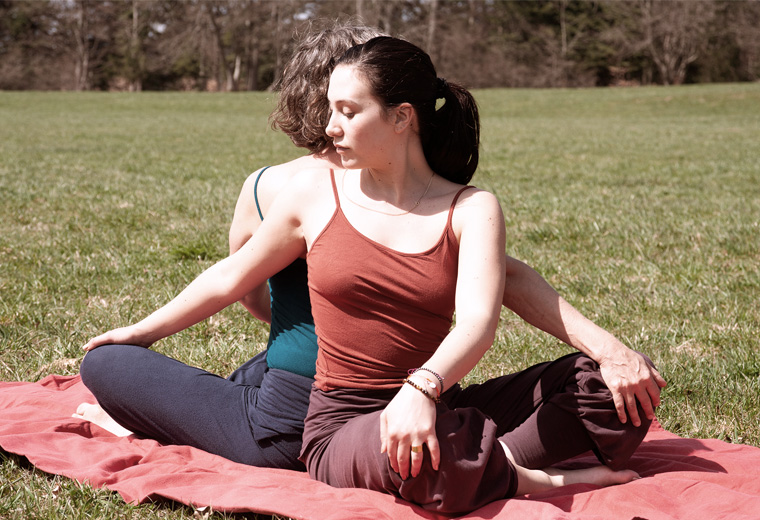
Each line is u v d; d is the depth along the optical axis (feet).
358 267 7.57
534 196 34.17
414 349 7.72
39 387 10.98
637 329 15.35
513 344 14.06
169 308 8.93
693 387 11.94
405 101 7.39
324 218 7.84
